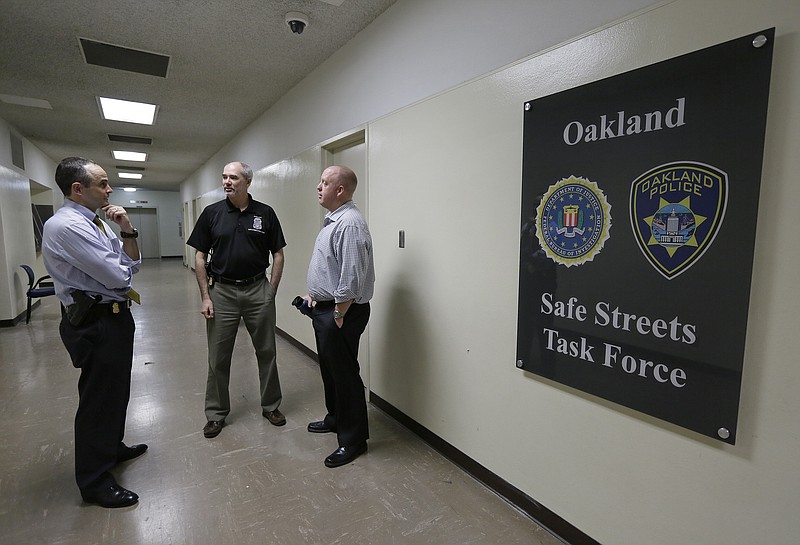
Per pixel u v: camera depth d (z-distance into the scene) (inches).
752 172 37.7
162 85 145.6
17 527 61.7
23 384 117.5
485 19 65.9
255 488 71.9
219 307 90.4
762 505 39.5
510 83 61.9
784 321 37.1
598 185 50.0
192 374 127.7
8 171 193.2
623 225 47.9
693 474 44.2
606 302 50.3
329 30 102.9
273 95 157.9
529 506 64.2
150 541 59.3
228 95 157.5
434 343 82.0
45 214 287.1
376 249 99.0
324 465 79.1
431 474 76.4
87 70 131.4
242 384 121.4
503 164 63.9
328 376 89.9
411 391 90.7
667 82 43.0
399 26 87.7
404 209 87.9
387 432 92.2
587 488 55.2
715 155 39.9
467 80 70.0
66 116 185.6
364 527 62.6
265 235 94.6
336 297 73.5
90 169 65.7
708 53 39.8
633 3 46.1
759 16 36.8
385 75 93.1
